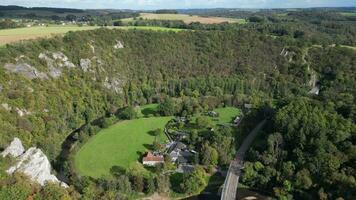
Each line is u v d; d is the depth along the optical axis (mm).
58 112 181000
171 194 134000
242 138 178625
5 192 106125
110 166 150125
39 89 180875
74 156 157875
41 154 128625
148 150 165875
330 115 153500
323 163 131375
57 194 112500
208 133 181000
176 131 188000
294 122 153000
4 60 178375
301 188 130250
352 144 136250
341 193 120125
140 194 132875
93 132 181375
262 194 134875
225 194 129500
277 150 148000
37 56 198750
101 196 121562
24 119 157125
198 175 137250
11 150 126750
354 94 198625
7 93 162750
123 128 193000
